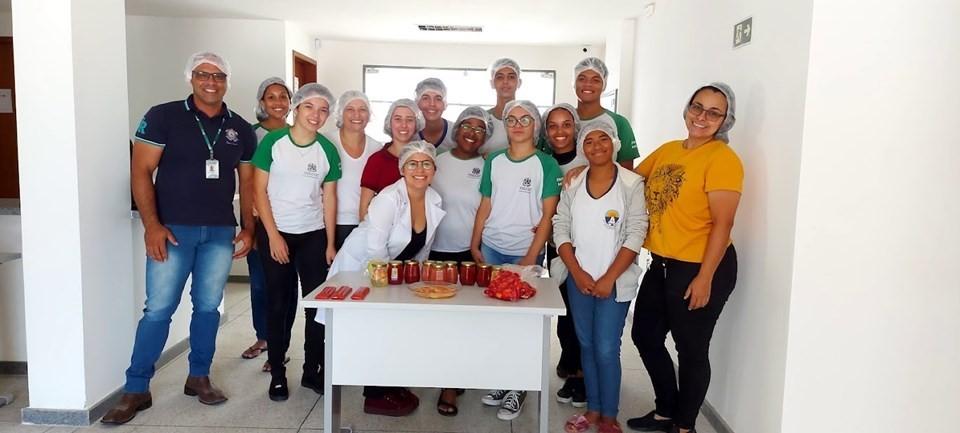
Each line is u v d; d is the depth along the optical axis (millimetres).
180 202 2805
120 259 2969
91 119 2721
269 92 3666
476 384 2318
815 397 2279
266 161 2932
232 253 3041
